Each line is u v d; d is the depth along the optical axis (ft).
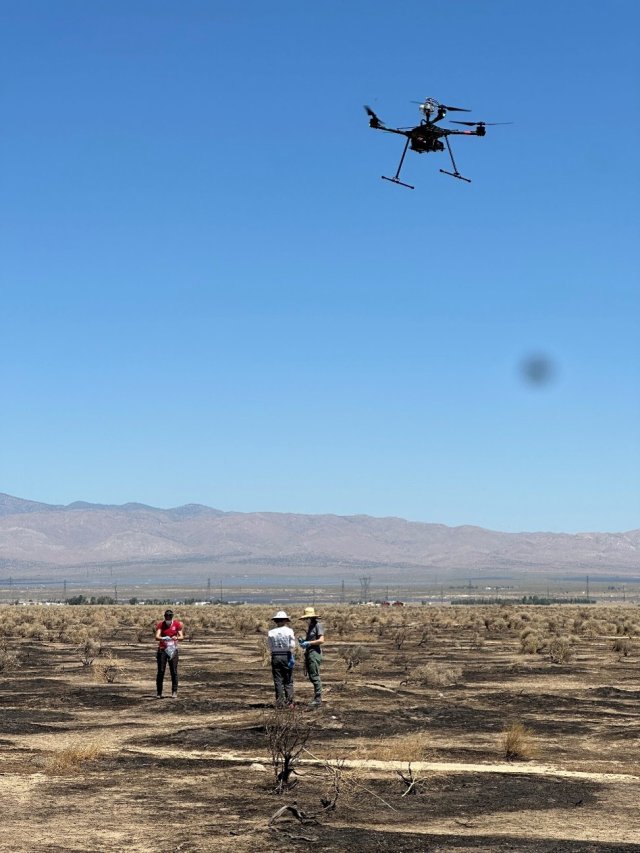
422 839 42.29
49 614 325.83
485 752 63.41
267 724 61.46
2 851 39.24
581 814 47.47
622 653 150.61
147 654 144.97
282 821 45.19
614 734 71.36
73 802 48.52
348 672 115.96
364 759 59.98
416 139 85.92
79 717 78.74
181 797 49.80
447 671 105.19
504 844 41.42
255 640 181.06
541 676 113.39
